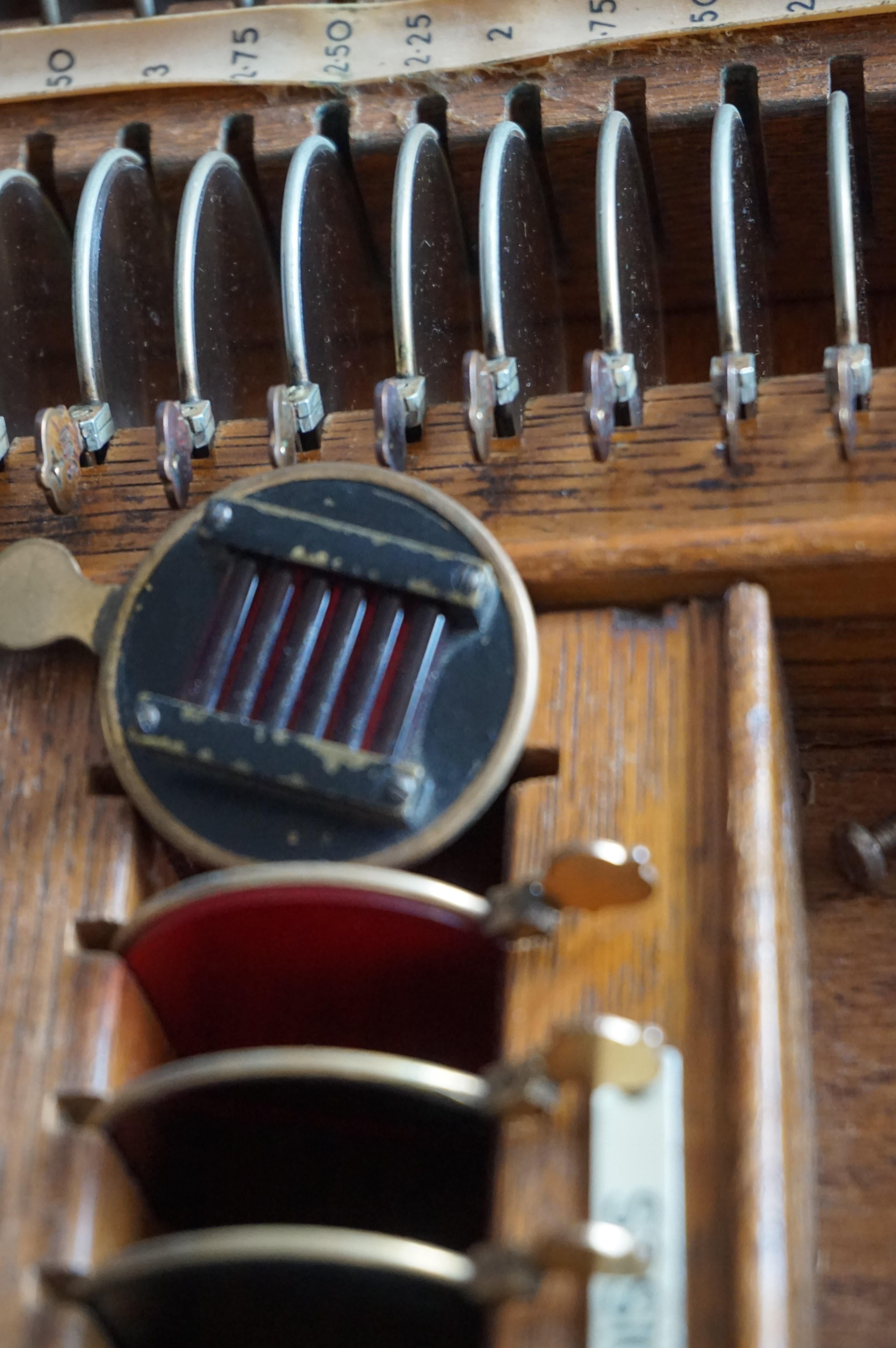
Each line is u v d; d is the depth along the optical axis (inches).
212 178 11.7
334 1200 10.1
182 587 10.4
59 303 12.5
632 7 12.0
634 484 10.6
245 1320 9.5
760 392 10.7
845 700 11.1
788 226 12.2
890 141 11.7
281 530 10.3
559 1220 9.1
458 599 10.1
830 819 11.2
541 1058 9.2
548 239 12.2
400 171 11.3
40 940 9.9
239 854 9.9
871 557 10.2
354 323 12.4
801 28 11.8
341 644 10.1
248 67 12.2
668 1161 9.1
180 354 11.1
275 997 10.0
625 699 10.2
